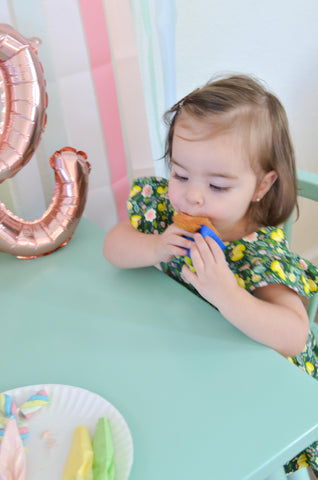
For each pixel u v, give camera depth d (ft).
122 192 3.51
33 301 2.27
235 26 3.70
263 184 2.44
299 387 1.73
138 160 3.49
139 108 3.31
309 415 1.61
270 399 1.68
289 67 4.33
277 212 2.67
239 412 1.63
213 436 1.55
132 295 2.29
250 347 1.94
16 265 2.56
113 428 1.54
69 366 1.86
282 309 2.14
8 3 2.56
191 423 1.59
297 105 4.66
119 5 2.91
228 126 2.15
